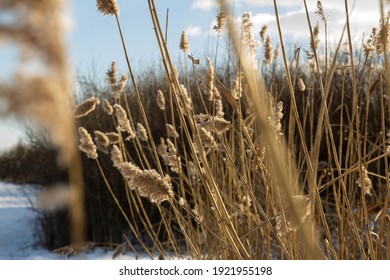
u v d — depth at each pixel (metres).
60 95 0.24
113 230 6.38
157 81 8.21
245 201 2.54
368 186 2.26
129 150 6.91
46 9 0.24
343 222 2.08
